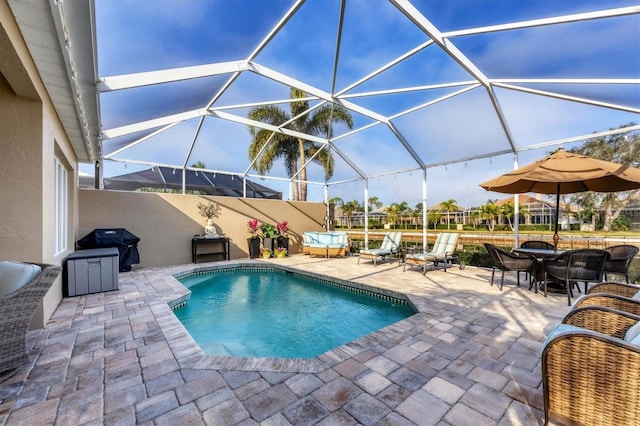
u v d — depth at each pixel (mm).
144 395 2311
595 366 1705
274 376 2588
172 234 9219
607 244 6387
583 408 1750
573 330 2004
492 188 5758
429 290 5688
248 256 10883
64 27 2543
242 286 7297
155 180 9695
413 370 2684
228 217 10453
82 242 7004
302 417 2051
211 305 5734
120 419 2027
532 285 5824
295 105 8062
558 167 4656
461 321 3945
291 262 9641
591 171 4348
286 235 11750
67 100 4059
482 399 2254
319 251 10789
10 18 2400
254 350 3836
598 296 2697
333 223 13883
